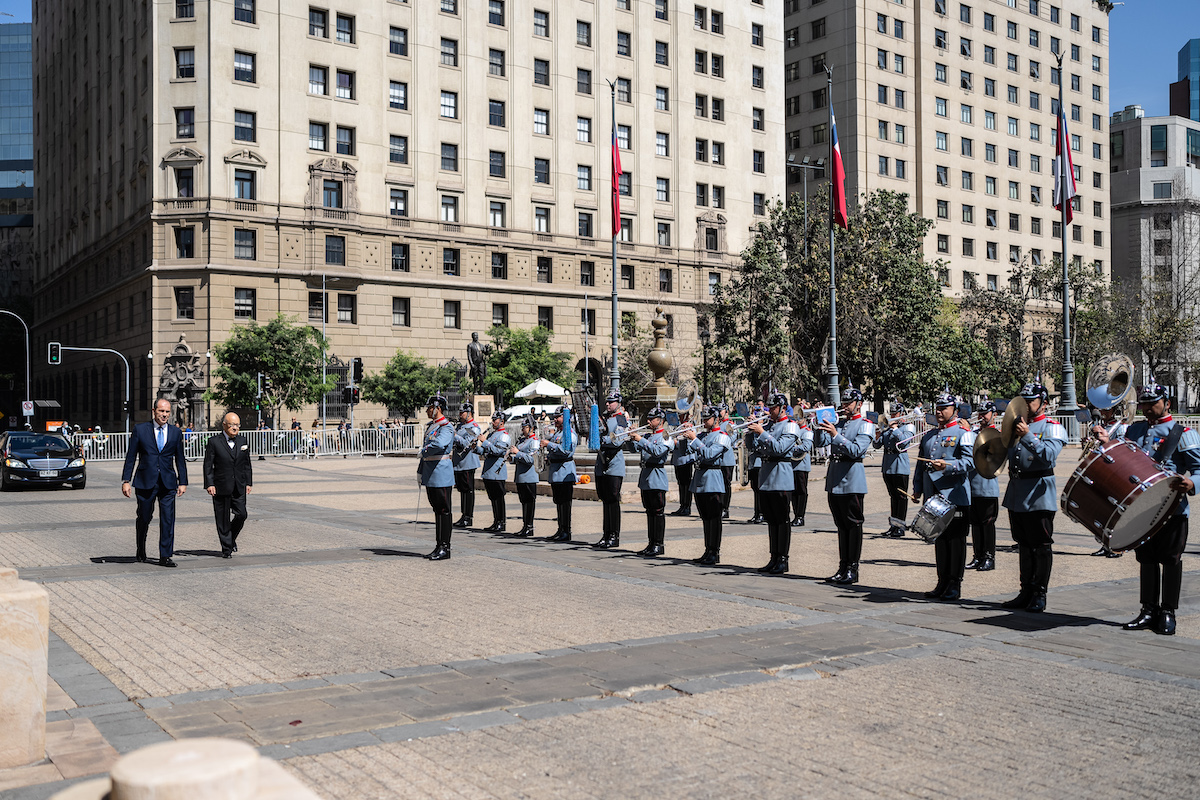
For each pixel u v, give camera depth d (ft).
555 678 21.57
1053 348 237.25
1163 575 25.95
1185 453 26.96
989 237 270.46
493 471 52.95
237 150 162.81
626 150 202.59
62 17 241.55
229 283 162.81
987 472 29.66
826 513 61.36
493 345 178.60
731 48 219.82
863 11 246.68
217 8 162.09
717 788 15.12
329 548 45.24
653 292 205.16
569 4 196.13
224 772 6.47
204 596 32.60
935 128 259.39
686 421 60.23
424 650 24.47
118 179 189.26
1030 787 15.12
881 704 19.52
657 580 35.50
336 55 171.01
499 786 15.20
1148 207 324.60
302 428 166.61
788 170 261.03
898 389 135.95
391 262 176.35
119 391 189.98
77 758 16.60
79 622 28.35
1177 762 16.15
